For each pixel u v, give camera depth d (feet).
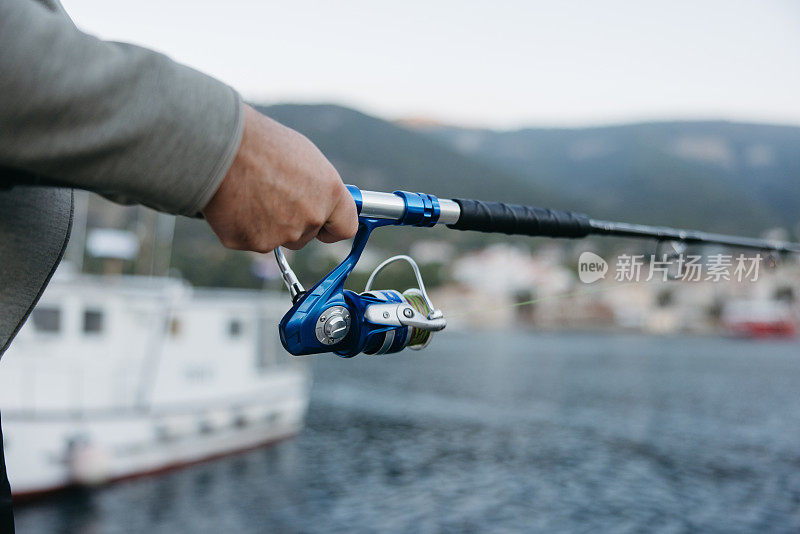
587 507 64.64
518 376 167.84
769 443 95.81
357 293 3.66
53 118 1.89
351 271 3.41
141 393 53.01
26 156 1.90
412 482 69.15
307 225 2.47
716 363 212.84
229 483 60.08
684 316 334.24
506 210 4.20
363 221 3.46
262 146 2.27
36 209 2.62
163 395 54.90
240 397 61.82
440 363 198.80
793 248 5.84
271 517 54.24
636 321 291.58
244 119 2.22
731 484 73.97
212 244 241.55
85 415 49.62
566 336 346.33
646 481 74.13
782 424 110.42
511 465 78.59
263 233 2.40
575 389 145.07
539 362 207.82
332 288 3.35
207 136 2.11
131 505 50.98
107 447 50.65
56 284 48.39
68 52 1.90
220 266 226.99
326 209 2.51
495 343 298.76
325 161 2.51
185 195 2.14
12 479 47.09
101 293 49.90
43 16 1.90
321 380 148.97
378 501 61.77
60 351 48.93
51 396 48.78
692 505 66.23
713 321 335.26
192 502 53.36
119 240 60.85
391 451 81.92
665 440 95.81
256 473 64.08
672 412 119.03
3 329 2.55
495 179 494.59
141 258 62.44
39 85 1.84
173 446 55.88
